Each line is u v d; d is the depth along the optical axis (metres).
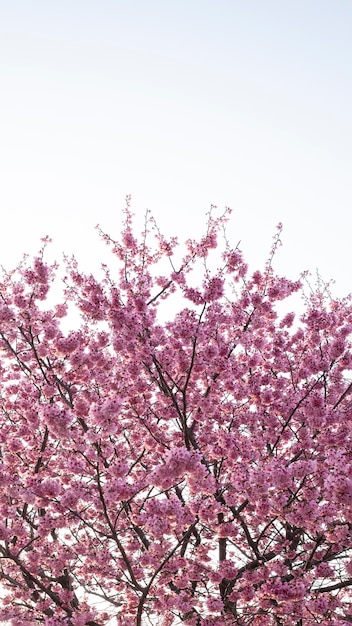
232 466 9.66
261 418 10.52
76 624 8.74
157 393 10.80
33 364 11.85
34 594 10.30
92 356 10.18
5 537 8.36
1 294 9.69
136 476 11.20
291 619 8.74
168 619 10.02
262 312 10.97
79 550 10.23
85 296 10.51
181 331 8.94
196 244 11.34
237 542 11.16
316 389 10.75
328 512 7.91
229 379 10.36
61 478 10.09
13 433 10.57
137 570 9.45
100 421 7.49
